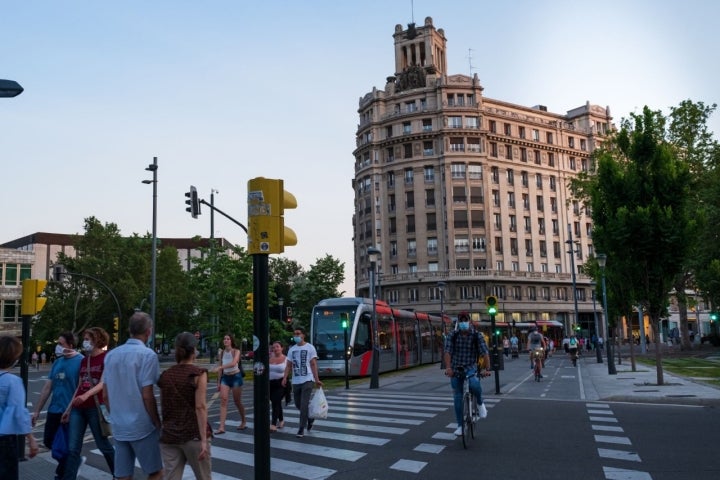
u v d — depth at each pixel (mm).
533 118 80250
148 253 68750
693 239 18359
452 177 71375
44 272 95750
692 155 40344
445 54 83125
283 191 5352
